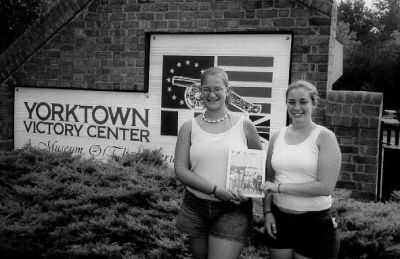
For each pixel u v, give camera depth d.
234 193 2.73
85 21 6.00
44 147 6.30
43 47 6.23
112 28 5.88
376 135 4.74
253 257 3.46
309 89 2.74
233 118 2.91
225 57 5.44
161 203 4.03
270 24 5.20
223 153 2.81
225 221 2.78
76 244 3.80
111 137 5.98
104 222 3.82
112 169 4.75
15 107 6.42
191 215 2.89
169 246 3.51
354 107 4.78
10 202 4.25
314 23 5.02
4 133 6.45
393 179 5.23
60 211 4.10
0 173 4.84
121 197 4.20
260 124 5.32
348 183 4.86
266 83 5.28
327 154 2.64
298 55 5.10
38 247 3.97
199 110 5.59
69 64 6.12
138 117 5.85
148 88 5.80
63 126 6.21
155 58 5.75
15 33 10.35
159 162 5.16
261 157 2.79
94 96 6.05
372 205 4.16
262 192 2.76
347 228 3.72
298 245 2.75
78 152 6.14
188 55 5.59
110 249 3.57
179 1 5.56
